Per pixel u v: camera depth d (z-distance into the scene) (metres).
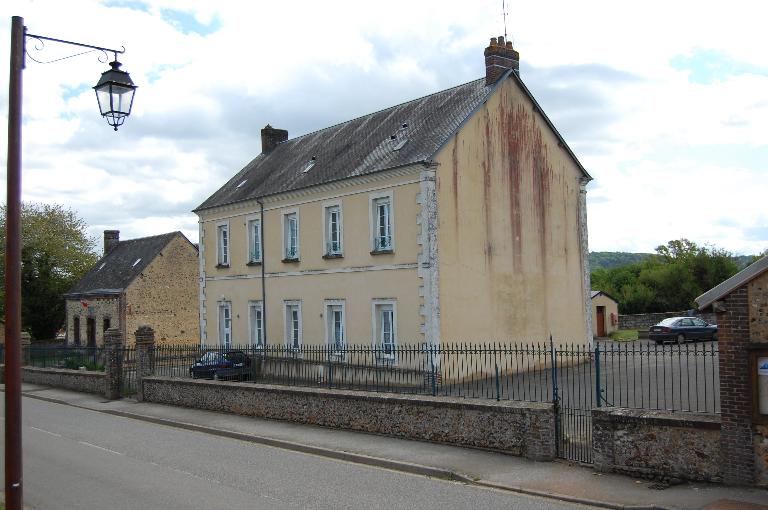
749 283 9.40
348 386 19.81
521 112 25.67
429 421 13.56
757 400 9.29
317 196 27.09
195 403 20.20
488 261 24.03
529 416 11.87
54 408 22.70
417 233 22.81
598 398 11.42
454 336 22.69
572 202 27.31
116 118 10.27
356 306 25.22
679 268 51.50
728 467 9.52
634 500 9.30
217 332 32.97
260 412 17.70
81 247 61.44
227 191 33.72
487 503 9.60
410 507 9.47
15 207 8.65
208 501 10.04
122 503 10.16
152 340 23.11
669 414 10.20
